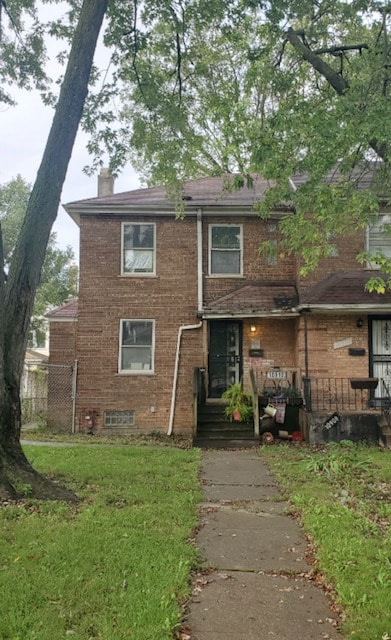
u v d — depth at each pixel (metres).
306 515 6.26
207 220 14.69
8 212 29.69
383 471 8.63
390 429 11.40
